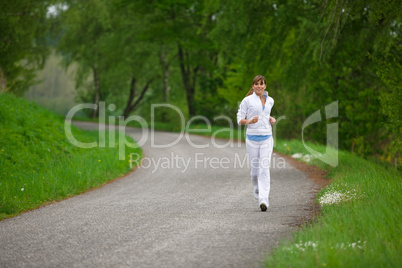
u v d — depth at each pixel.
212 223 13.27
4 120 34.69
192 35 74.88
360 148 34.69
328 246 9.27
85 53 99.00
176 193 19.84
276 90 45.66
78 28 90.94
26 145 31.28
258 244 10.74
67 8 64.31
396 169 24.89
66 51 98.31
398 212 11.70
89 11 68.12
